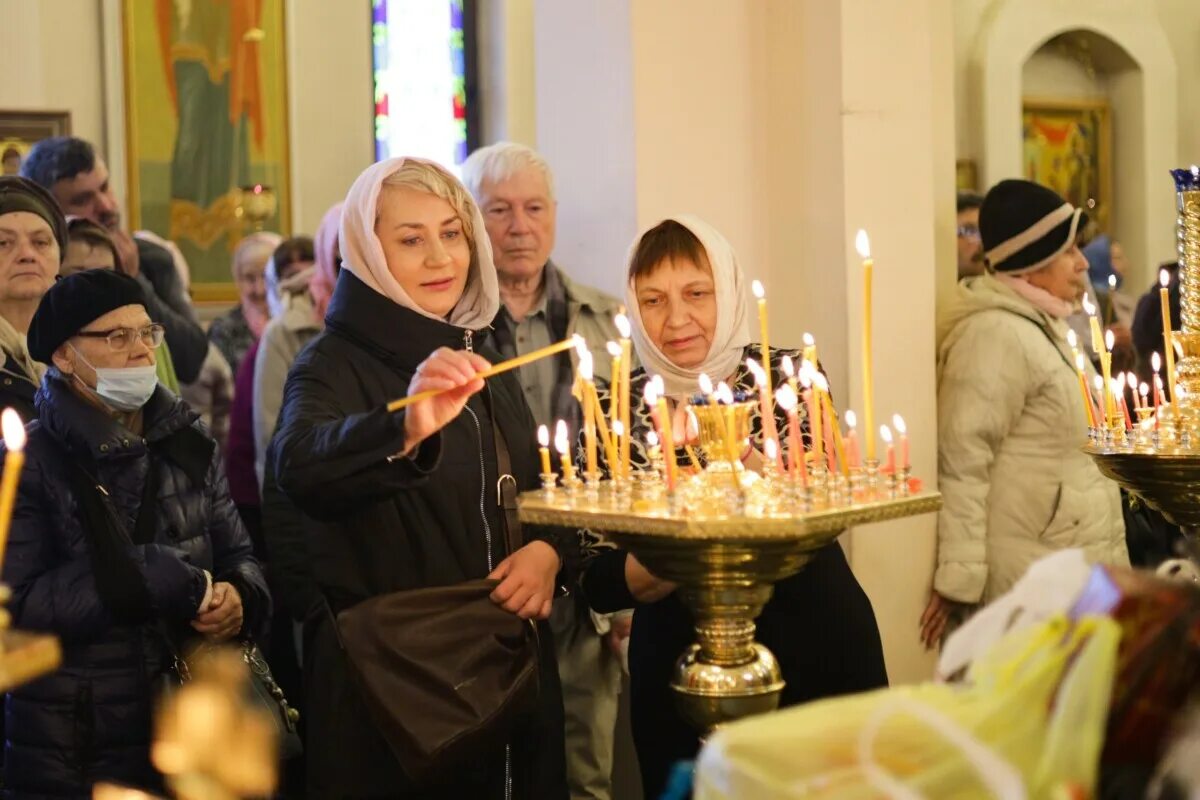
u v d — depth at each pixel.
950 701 1.36
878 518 1.93
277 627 4.29
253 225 7.92
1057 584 1.49
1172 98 7.46
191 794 1.45
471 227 2.72
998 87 7.06
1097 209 7.46
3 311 3.47
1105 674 1.31
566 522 1.98
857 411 3.73
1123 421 2.68
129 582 2.71
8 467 1.38
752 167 3.96
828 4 3.75
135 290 2.87
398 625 2.39
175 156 7.81
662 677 2.62
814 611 2.59
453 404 2.27
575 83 3.98
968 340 3.76
